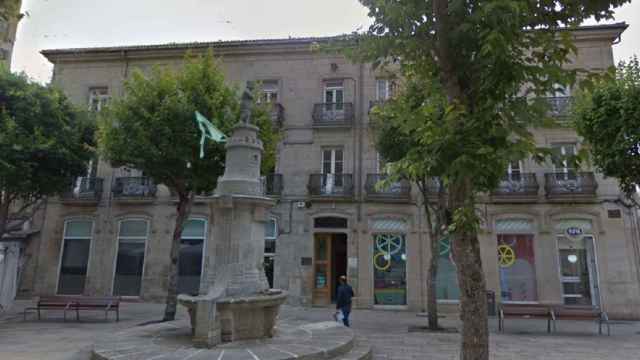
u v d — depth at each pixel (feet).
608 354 29.04
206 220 63.41
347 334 27.91
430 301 40.27
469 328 13.47
